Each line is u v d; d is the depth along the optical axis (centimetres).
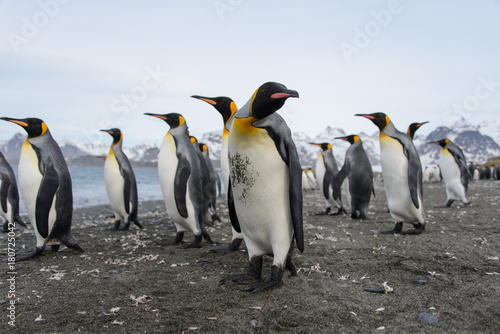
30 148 486
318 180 1116
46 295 331
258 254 350
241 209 330
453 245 495
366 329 251
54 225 491
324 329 251
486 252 454
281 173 314
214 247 530
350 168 825
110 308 297
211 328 256
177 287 346
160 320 271
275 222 322
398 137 588
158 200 1850
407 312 278
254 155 309
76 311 292
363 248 491
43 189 473
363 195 811
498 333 241
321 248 493
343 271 386
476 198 1267
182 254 489
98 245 579
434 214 847
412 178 569
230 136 322
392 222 762
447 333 243
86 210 1282
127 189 734
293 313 277
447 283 341
